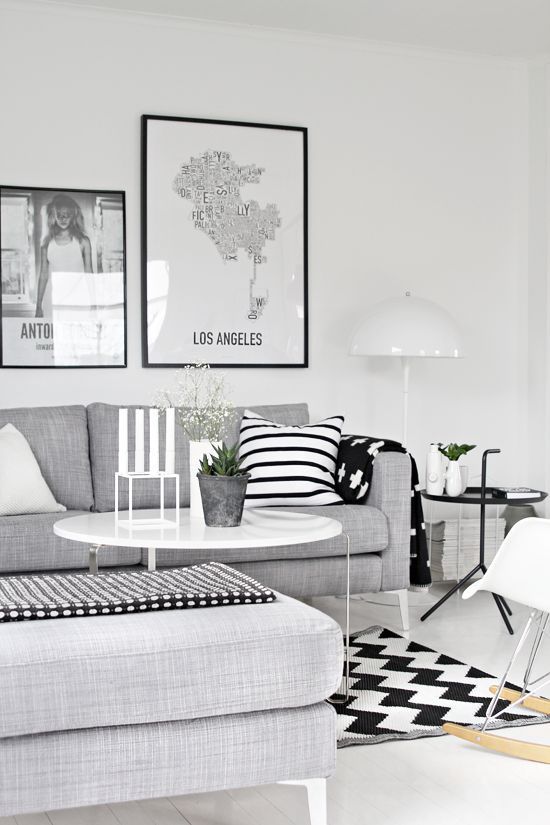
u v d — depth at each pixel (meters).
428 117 5.17
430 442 5.22
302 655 2.06
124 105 4.64
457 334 4.52
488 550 4.90
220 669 1.99
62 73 4.54
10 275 4.48
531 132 5.30
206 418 3.38
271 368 4.91
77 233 4.57
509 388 5.37
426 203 5.18
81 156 4.58
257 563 3.63
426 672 3.35
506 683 3.22
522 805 2.31
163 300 4.70
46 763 1.88
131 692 1.93
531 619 2.76
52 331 4.55
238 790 2.41
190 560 3.55
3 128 4.46
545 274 5.21
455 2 4.54
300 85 4.93
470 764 2.56
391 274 5.12
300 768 2.06
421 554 4.02
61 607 2.08
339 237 5.03
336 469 4.11
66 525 2.99
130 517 3.04
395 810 2.27
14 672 1.86
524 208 5.35
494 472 5.35
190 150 4.73
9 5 4.45
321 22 4.77
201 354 4.77
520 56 5.25
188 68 4.73
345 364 5.05
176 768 1.96
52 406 4.25
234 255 4.82
